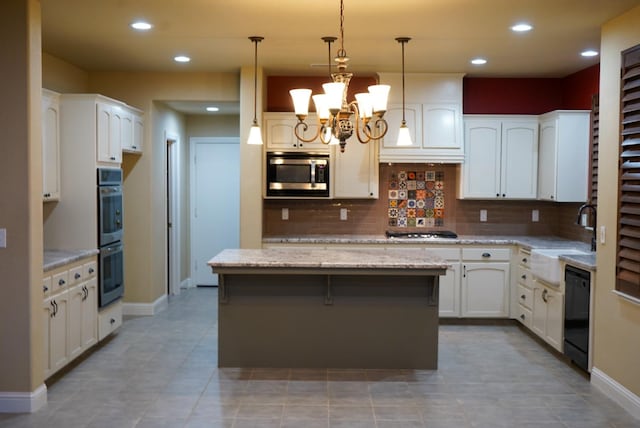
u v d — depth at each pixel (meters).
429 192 6.88
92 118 5.14
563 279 4.91
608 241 4.17
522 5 3.91
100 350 5.25
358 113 4.33
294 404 3.99
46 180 4.91
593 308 4.39
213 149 8.29
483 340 5.65
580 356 4.57
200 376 4.54
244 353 4.74
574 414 3.86
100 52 5.43
